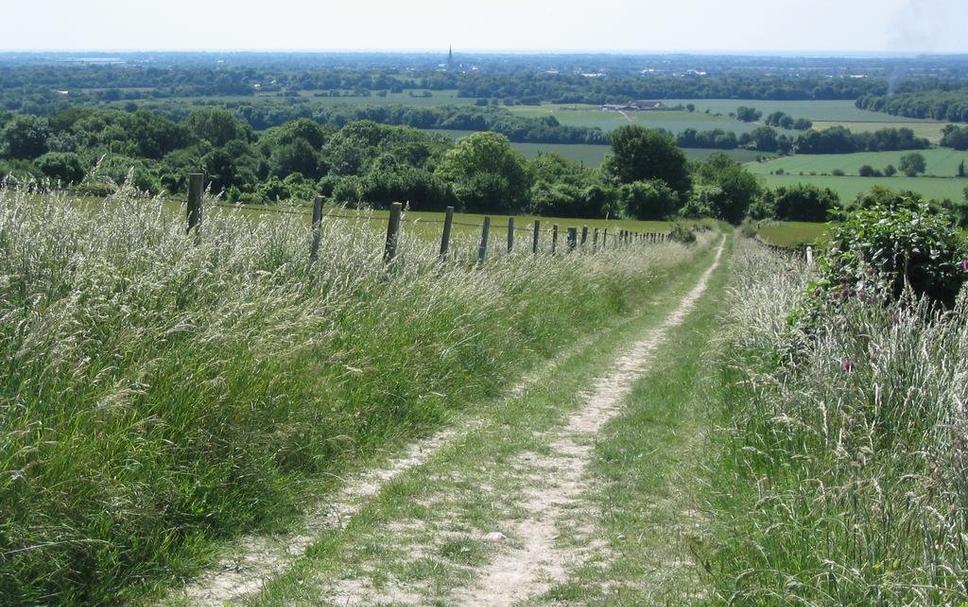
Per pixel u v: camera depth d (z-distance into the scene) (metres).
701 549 5.96
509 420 10.16
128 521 5.41
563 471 8.36
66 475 5.21
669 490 7.71
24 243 7.09
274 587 5.41
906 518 5.09
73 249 7.39
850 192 109.62
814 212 107.88
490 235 21.66
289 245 10.50
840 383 7.25
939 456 5.65
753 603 4.98
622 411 10.95
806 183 115.94
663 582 5.62
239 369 7.02
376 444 8.39
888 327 8.22
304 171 86.69
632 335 18.05
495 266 16.16
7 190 7.90
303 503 6.84
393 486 7.42
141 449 5.81
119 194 8.38
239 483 6.47
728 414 9.52
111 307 6.80
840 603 4.59
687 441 9.38
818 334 9.18
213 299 7.84
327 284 10.31
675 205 117.12
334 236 11.48
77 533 5.07
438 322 11.27
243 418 6.78
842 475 6.04
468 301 12.47
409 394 9.46
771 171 134.62
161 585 5.28
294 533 6.34
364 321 9.96
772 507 5.89
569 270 19.97
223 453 6.50
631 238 43.97
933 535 4.88
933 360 7.42
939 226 10.34
